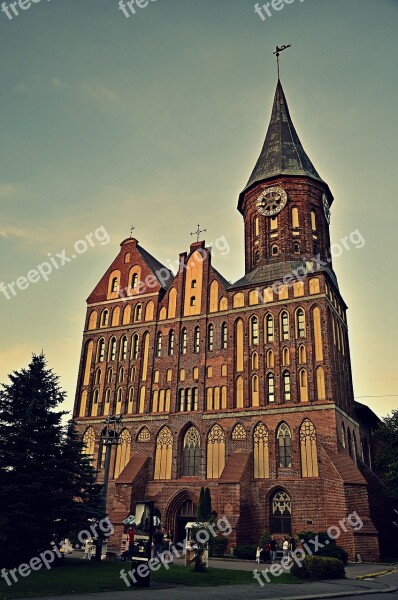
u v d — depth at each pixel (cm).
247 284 5097
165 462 4800
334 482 3878
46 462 2859
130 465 4816
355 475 3875
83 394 5544
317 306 4659
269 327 4831
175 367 5150
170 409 4978
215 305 5247
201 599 1761
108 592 1898
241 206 6062
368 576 2705
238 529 3934
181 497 4575
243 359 4819
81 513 2869
